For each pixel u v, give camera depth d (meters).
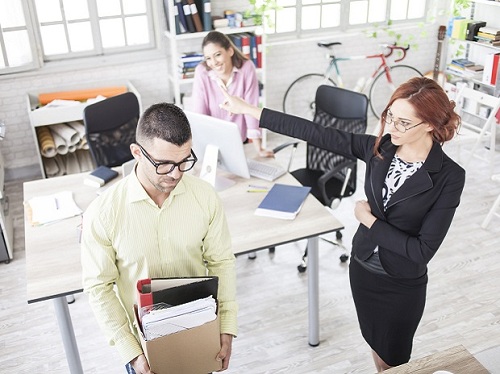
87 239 1.79
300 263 3.84
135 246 1.81
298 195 3.03
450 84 5.63
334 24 5.98
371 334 2.49
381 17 6.14
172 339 1.75
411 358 2.99
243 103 2.58
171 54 5.17
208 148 3.13
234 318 1.95
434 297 3.45
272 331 3.23
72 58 5.09
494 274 3.65
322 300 3.47
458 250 3.92
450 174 2.04
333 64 5.87
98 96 4.97
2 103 4.93
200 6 4.89
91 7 4.98
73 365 2.66
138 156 1.71
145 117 1.65
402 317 2.35
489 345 3.06
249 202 3.03
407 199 2.10
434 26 6.24
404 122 1.97
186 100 4.97
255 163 3.45
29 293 2.36
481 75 5.51
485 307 3.36
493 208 4.11
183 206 1.83
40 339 3.22
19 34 4.79
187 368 1.84
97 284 1.82
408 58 6.31
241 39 5.11
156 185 1.71
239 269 3.78
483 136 4.96
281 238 2.70
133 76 5.27
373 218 2.19
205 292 1.79
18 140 5.09
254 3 5.35
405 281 2.28
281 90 5.93
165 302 1.74
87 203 3.06
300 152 5.50
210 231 1.92
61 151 4.81
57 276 2.46
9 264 3.89
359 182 4.93
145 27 5.23
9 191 4.92
